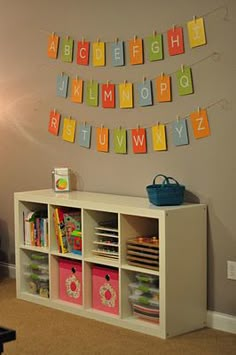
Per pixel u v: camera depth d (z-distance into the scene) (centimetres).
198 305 321
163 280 304
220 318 320
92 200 341
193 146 325
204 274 323
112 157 365
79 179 385
